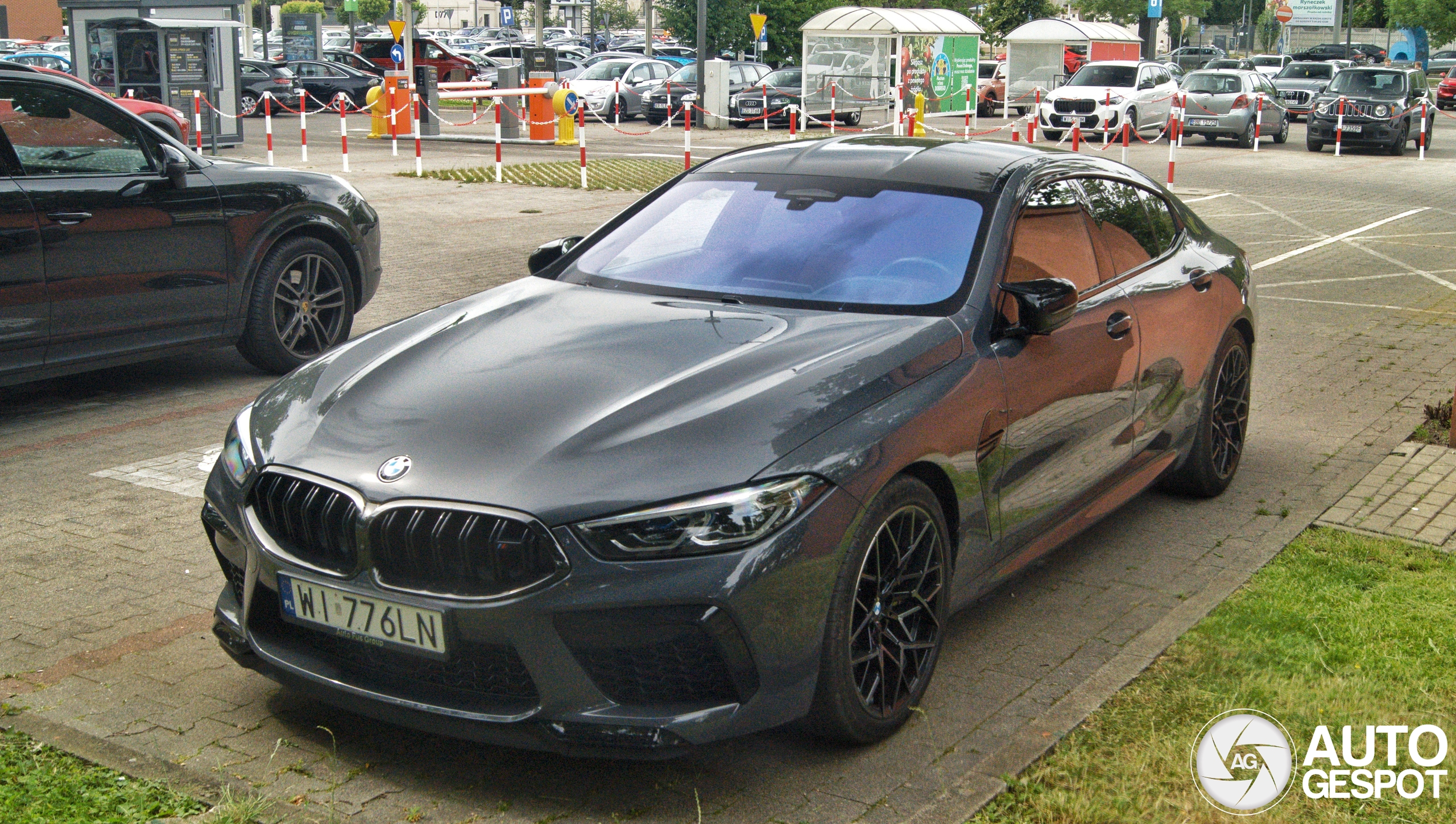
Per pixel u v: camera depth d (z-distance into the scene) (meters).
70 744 3.35
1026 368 3.97
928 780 3.32
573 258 4.61
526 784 3.26
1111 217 4.93
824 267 4.14
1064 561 4.91
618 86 34.00
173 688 3.78
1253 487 5.83
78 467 5.91
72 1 22.48
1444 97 46.56
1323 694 3.72
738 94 32.72
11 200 6.15
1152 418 4.91
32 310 6.29
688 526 2.99
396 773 3.31
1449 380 7.93
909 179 4.47
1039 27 39.44
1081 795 3.18
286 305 7.64
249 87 32.72
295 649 3.40
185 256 6.91
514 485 3.05
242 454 3.49
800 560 3.08
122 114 6.76
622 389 3.39
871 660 3.44
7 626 4.20
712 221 4.51
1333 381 7.91
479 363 3.63
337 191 7.82
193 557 4.85
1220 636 4.11
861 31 34.28
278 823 3.02
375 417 3.40
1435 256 13.23
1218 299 5.43
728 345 3.65
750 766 3.37
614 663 3.03
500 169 19.45
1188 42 94.88
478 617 3.00
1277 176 21.89
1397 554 4.93
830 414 3.31
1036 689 3.85
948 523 3.72
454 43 67.62
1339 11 81.31
